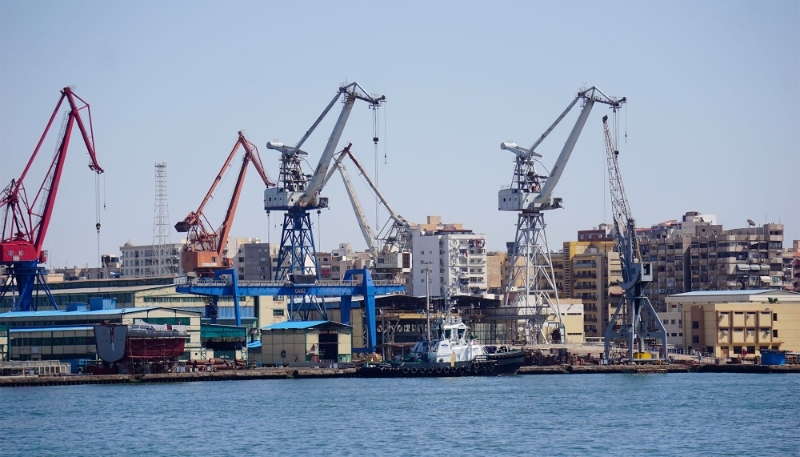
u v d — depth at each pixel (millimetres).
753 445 141125
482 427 155875
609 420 162000
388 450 139000
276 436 149750
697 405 178625
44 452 140625
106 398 191875
